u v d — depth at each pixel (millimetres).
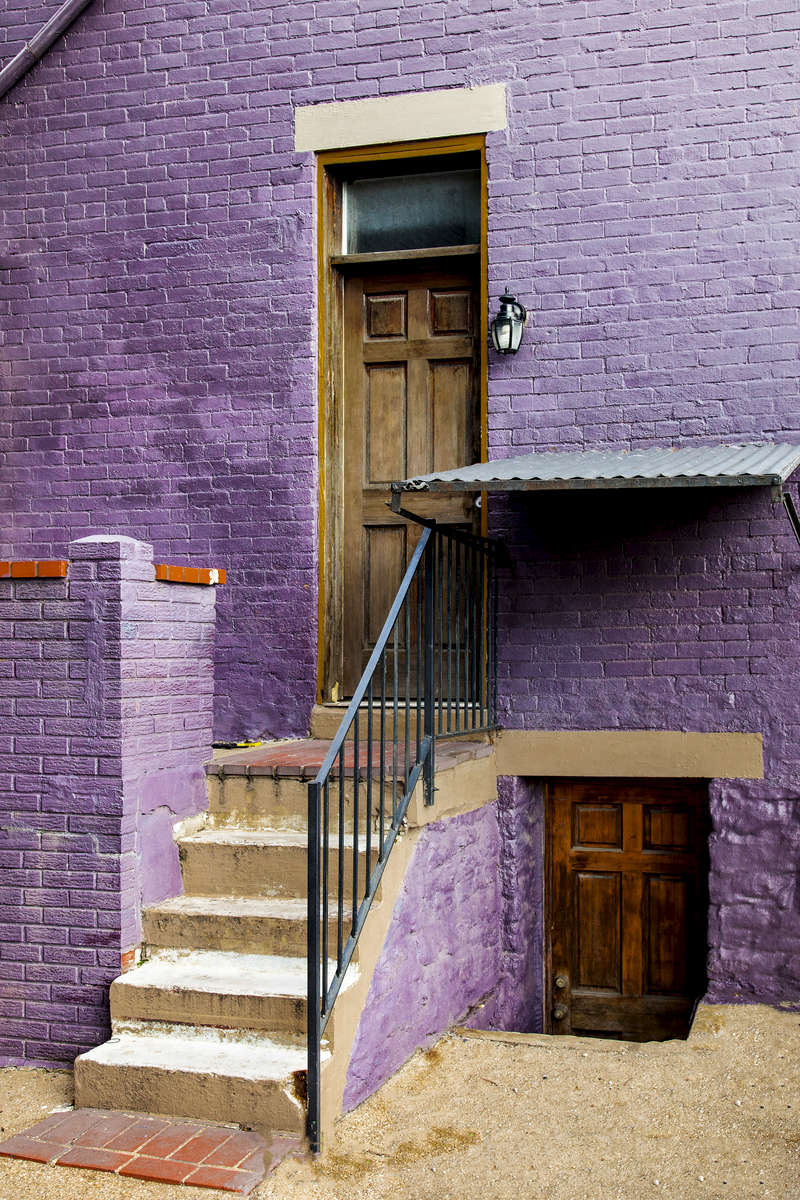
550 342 5648
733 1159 3639
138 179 6223
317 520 5957
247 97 6078
